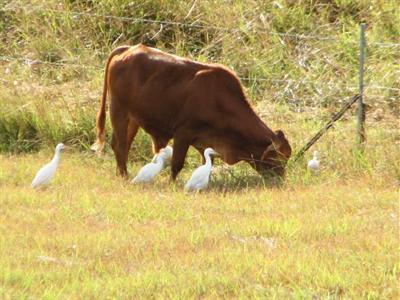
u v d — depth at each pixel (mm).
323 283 30625
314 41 59906
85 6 61312
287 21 61500
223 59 58125
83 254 33250
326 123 52312
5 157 48312
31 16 60562
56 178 43688
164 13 60500
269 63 58156
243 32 59688
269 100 55969
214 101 44750
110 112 46312
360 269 31906
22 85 55219
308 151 47875
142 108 45375
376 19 62531
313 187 43219
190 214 38344
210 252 33438
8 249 33188
